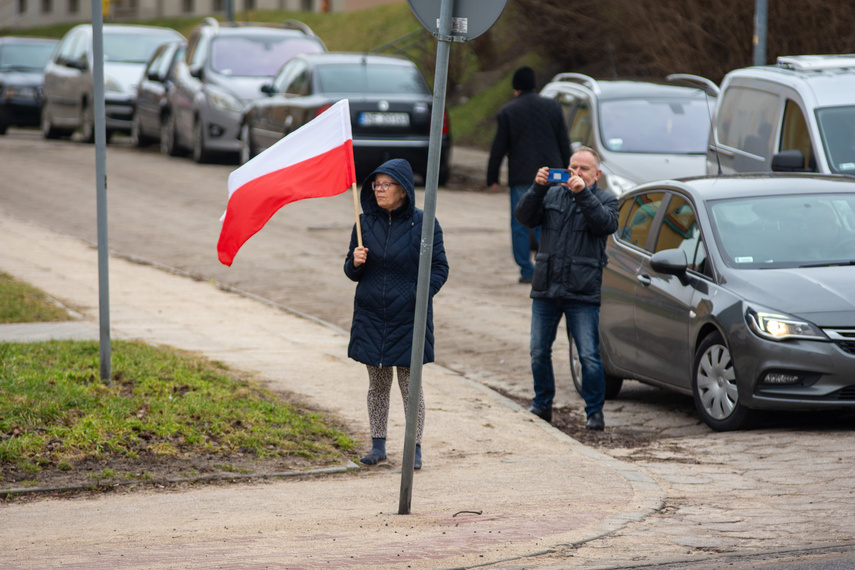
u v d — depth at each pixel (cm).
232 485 2156
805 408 2464
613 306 3050
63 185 6981
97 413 2394
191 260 4894
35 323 3484
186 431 2378
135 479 2148
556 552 1662
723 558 1625
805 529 1800
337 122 2198
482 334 3716
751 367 2508
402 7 13000
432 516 1892
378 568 1550
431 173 1852
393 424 2631
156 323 3600
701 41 6444
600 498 2025
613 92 4962
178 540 1727
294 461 2308
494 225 5750
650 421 2831
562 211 2678
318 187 2197
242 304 4034
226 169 7662
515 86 4394
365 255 2211
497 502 2000
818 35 5900
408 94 6538
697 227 2814
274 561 1579
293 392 2834
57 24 18600
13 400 2400
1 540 1739
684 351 2745
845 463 2252
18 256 4750
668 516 1908
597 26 7869
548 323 2731
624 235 3112
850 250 2697
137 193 6688
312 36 8069
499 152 4400
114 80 9088
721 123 4206
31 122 10181
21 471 2148
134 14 17288
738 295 2589
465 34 1806
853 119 3666
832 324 2461
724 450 2422
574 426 2770
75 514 1919
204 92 7706
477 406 2806
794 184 2903
